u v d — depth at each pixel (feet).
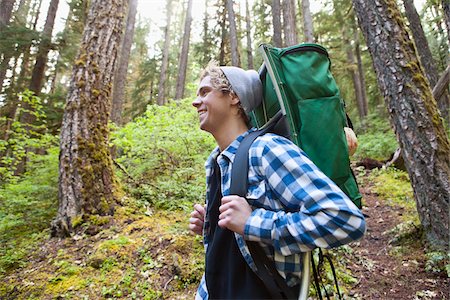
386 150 27.25
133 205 12.78
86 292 8.26
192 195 14.70
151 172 17.95
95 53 13.53
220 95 3.69
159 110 18.47
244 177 3.11
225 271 3.23
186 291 8.66
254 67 57.00
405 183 19.02
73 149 12.14
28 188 13.48
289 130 3.45
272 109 3.91
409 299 8.69
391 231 12.80
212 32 51.93
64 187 11.76
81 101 12.75
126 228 11.18
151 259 9.59
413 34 29.78
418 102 11.49
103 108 13.30
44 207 13.47
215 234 3.42
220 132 3.73
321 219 2.65
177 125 17.33
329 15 50.29
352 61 56.08
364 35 12.92
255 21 57.41
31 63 41.75
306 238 2.68
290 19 30.35
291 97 3.60
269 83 3.89
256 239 2.85
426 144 11.19
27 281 8.78
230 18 43.83
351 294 8.95
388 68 12.03
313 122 3.44
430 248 10.80
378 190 18.57
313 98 3.53
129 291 8.42
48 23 33.50
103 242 10.25
